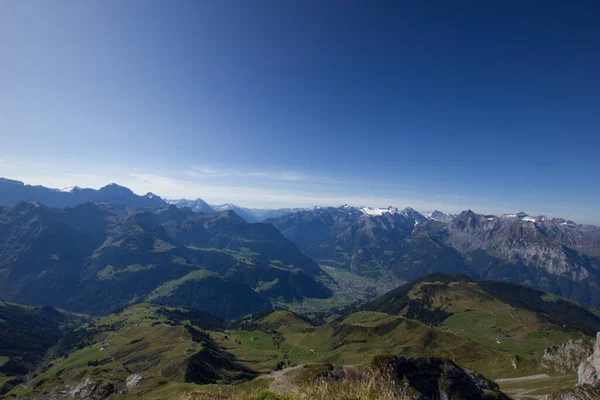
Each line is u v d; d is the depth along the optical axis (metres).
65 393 106.44
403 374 75.19
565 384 126.44
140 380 103.31
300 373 62.94
